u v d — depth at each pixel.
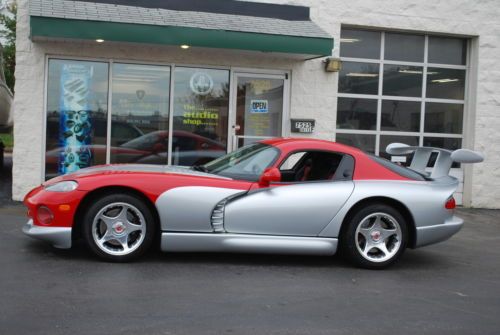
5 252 6.00
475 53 11.21
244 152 6.64
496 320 4.68
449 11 10.95
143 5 9.25
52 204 5.62
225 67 9.91
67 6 8.59
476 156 6.55
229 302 4.79
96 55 9.30
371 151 10.98
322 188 6.05
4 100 15.86
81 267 5.56
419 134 11.24
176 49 9.61
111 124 9.52
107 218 5.70
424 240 6.24
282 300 4.93
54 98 9.27
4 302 4.51
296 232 5.96
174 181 5.79
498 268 6.55
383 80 11.01
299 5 10.12
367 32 10.91
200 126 9.93
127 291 4.93
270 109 10.21
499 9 11.15
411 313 4.76
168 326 4.16
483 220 9.95
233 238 5.82
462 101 11.45
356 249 6.08
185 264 5.91
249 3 9.78
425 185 6.34
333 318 4.53
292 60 10.15
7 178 12.34
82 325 4.11
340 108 10.80
